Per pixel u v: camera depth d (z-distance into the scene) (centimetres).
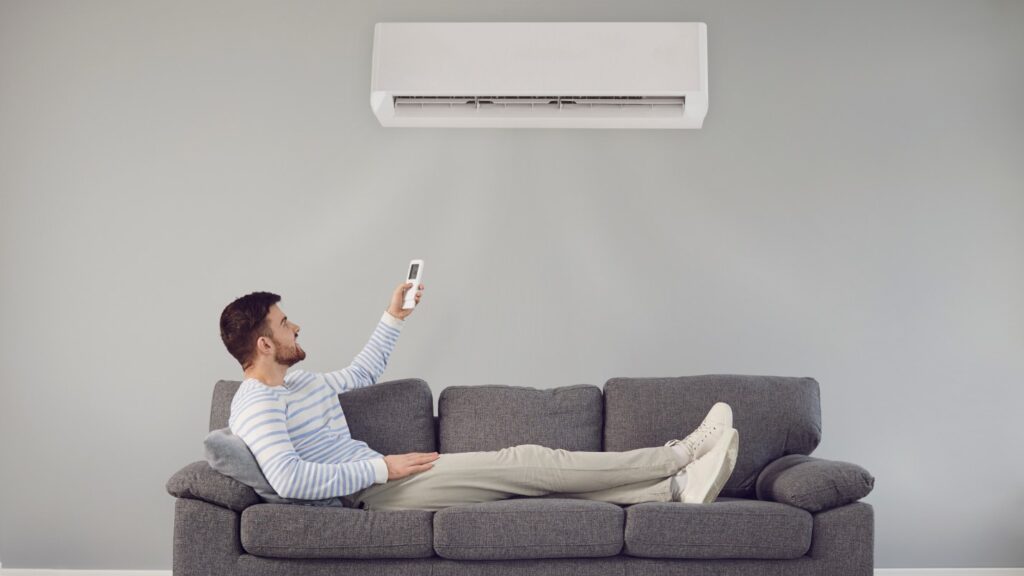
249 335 284
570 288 376
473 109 361
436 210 379
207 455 255
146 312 373
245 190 379
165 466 368
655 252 377
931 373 371
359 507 280
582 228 378
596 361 373
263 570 254
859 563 255
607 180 379
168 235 377
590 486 279
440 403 322
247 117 382
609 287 376
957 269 375
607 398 323
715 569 255
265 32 385
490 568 256
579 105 361
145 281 374
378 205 379
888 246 376
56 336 372
